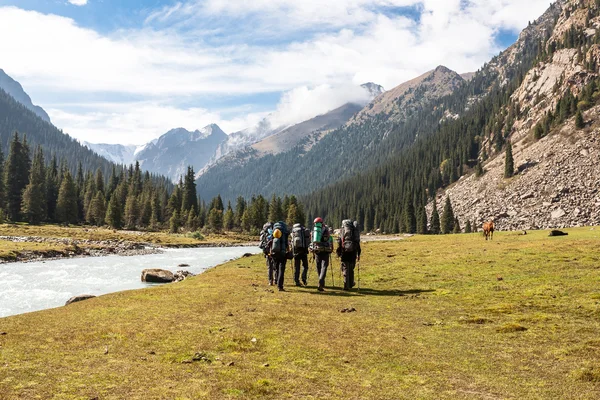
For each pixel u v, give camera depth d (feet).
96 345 26.17
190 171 547.08
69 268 140.05
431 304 41.75
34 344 26.12
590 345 25.62
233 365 22.67
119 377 20.42
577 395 18.11
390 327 31.91
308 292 51.01
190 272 123.54
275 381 20.20
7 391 18.13
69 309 38.22
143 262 166.50
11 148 408.67
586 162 518.37
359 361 23.57
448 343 27.32
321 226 54.65
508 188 573.74
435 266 74.13
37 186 395.75
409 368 22.33
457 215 591.78
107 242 269.44
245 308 38.88
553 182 520.42
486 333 29.84
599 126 566.77
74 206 427.74
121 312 36.60
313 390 19.06
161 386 19.31
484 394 18.54
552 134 634.43
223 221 529.04
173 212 473.67
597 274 52.60
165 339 27.78
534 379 20.31
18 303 78.89
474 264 72.38
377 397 18.24
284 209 542.98
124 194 529.04
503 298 42.96
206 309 38.24
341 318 35.12
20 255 167.22
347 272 54.80
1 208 378.94
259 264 96.94
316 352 25.26
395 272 69.72
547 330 29.89
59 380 19.80
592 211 440.45
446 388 19.35
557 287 46.24
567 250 80.79
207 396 18.15
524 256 77.30
